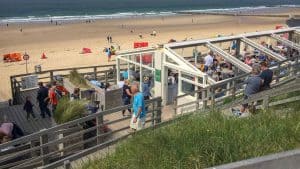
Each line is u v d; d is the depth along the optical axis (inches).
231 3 5521.7
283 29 729.6
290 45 656.4
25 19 3014.3
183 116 276.1
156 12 3878.0
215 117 224.8
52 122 482.0
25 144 353.7
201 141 170.1
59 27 2486.5
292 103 294.0
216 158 154.6
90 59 1441.9
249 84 362.6
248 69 522.9
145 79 520.7
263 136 170.6
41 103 530.6
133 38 2009.1
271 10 4416.8
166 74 562.6
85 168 227.0
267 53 604.4
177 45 576.1
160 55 564.1
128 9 4210.1
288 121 197.0
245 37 648.4
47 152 302.7
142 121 338.6
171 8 4493.1
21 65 1333.7
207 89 410.0
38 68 960.9
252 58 650.8
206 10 4288.9
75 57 1482.5
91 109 435.5
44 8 4033.0
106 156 228.8
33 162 305.6
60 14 3516.2
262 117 211.2
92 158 279.4
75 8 4111.7
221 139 166.7
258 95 298.2
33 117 534.9
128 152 204.2
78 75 647.1
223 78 567.8
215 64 630.5
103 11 3895.2
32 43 1835.6
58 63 1369.3
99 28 2438.5
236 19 3137.3
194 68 514.9
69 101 437.4
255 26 2603.3
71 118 398.0
